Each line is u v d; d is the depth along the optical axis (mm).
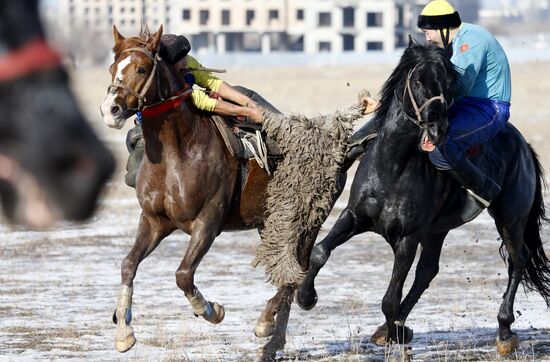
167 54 11328
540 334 14289
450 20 12367
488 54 12305
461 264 20641
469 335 14164
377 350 12984
